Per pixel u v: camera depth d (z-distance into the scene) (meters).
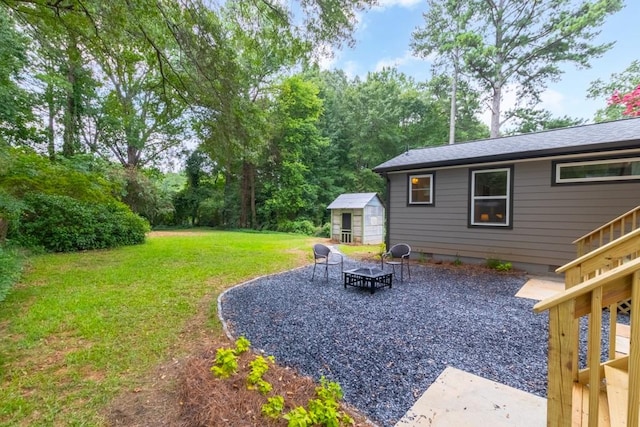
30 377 2.23
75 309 3.57
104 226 8.41
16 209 5.78
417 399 2.00
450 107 18.56
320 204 18.80
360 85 20.23
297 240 12.02
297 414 1.56
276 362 2.49
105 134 14.08
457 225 6.61
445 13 15.82
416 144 19.53
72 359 2.48
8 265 3.57
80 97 12.02
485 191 6.24
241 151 6.13
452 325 3.25
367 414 1.86
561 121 15.91
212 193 20.23
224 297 4.23
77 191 7.81
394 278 5.41
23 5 4.70
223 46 5.04
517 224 5.84
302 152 18.48
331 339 2.93
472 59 15.04
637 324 1.03
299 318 3.48
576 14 12.88
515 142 6.47
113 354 2.59
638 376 1.03
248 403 1.78
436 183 6.88
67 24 4.77
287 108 16.98
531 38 14.12
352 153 19.84
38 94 10.55
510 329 3.14
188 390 1.94
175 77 5.50
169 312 3.60
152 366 2.41
